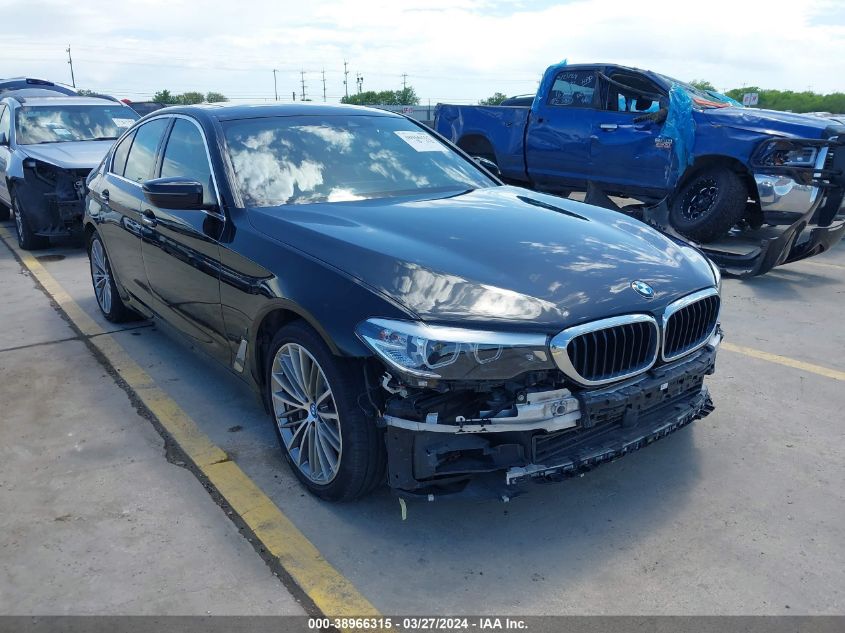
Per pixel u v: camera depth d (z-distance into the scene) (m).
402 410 2.55
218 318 3.60
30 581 2.59
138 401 4.14
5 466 3.41
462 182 4.13
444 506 3.07
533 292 2.69
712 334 3.28
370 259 2.83
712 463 3.43
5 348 5.04
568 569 2.66
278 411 3.27
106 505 3.07
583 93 8.90
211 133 3.82
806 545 2.80
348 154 3.98
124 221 4.64
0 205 10.46
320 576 2.63
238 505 3.08
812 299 6.26
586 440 2.78
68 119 9.05
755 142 7.08
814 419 3.89
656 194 8.10
